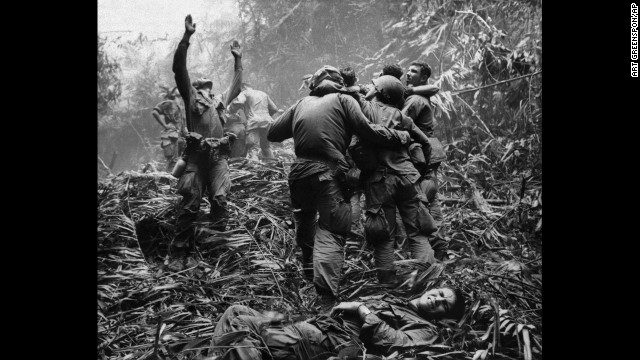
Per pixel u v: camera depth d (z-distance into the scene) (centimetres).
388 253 476
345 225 439
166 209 670
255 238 591
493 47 1063
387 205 480
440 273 429
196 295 475
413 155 521
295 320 340
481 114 1051
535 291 430
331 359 315
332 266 429
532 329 346
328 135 440
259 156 1080
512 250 561
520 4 1280
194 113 580
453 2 1310
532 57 1030
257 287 483
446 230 616
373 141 460
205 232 596
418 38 1419
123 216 646
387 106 517
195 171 576
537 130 908
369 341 338
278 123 473
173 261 562
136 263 569
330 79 461
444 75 1080
